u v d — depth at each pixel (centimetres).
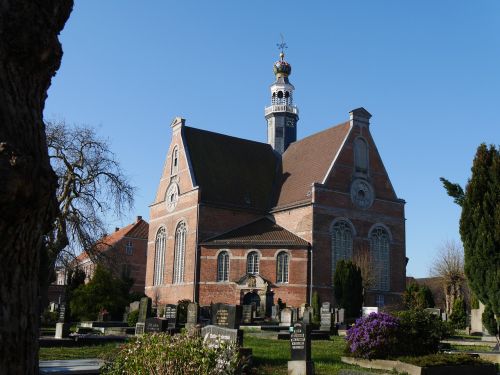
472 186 2089
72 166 3922
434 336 1806
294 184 6047
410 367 1491
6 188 394
